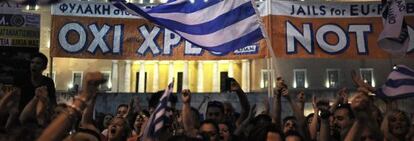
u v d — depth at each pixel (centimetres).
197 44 1079
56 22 1411
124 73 7044
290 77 6341
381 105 998
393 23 1054
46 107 619
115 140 664
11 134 571
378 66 6162
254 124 834
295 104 844
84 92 373
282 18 1371
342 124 714
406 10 1350
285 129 830
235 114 1102
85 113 630
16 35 1200
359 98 555
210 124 702
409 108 2073
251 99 3075
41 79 862
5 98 601
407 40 1063
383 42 1070
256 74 6688
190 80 7238
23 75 891
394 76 938
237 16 1081
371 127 558
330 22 1379
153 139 557
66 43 1409
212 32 1080
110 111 2775
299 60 6366
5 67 1038
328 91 4700
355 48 1372
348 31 1377
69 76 6844
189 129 750
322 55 1368
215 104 883
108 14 1420
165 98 574
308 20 1379
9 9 1198
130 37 1420
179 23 1080
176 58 1415
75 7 1415
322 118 780
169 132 719
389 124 679
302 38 1369
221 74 7200
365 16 1377
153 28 1421
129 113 960
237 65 7062
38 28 1223
